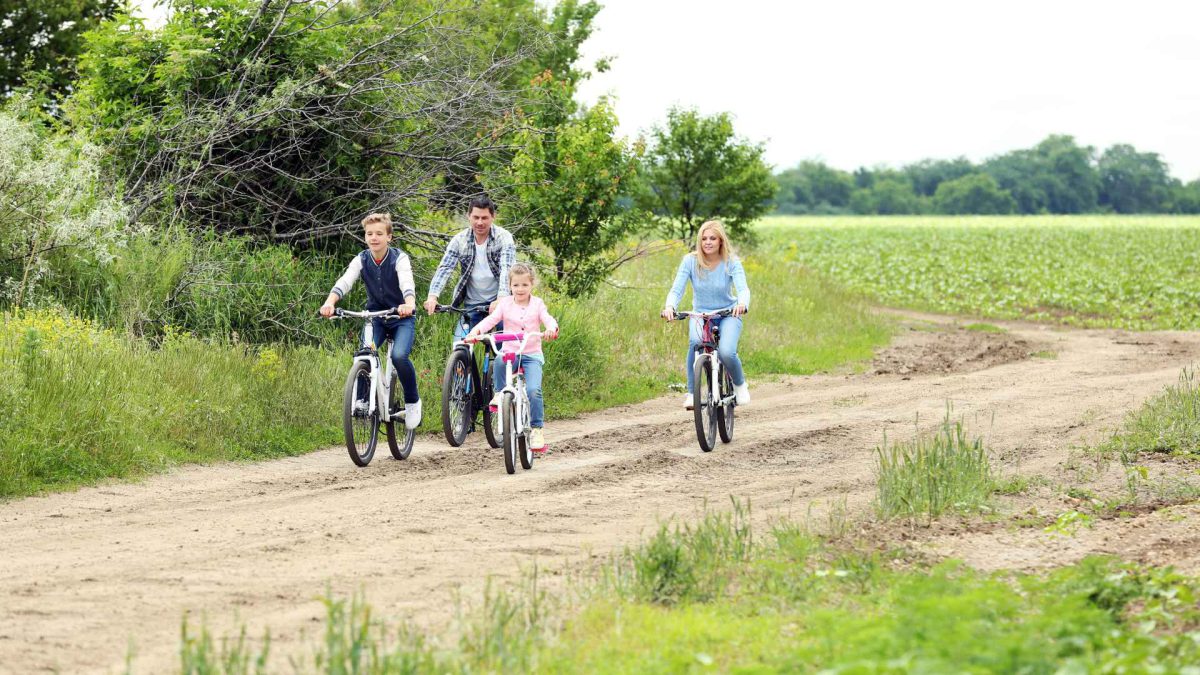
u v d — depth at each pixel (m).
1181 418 19.98
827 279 58.69
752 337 35.34
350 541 13.27
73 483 16.55
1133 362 34.41
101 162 25.88
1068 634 8.79
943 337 45.62
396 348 18.73
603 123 31.97
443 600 10.85
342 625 8.69
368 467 18.39
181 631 9.15
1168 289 71.69
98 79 27.44
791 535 12.52
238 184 26.56
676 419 23.58
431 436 21.45
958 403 24.58
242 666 8.52
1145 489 15.63
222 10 27.17
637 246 35.53
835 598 10.60
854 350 37.19
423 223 28.17
